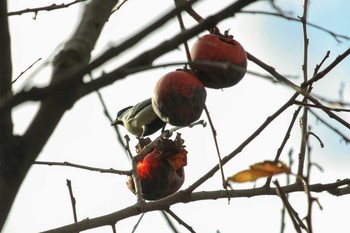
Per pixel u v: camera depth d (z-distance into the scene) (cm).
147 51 295
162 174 561
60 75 299
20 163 297
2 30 299
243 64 461
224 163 504
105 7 342
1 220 292
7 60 301
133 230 506
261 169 367
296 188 518
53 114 301
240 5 303
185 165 566
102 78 292
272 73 491
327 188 521
